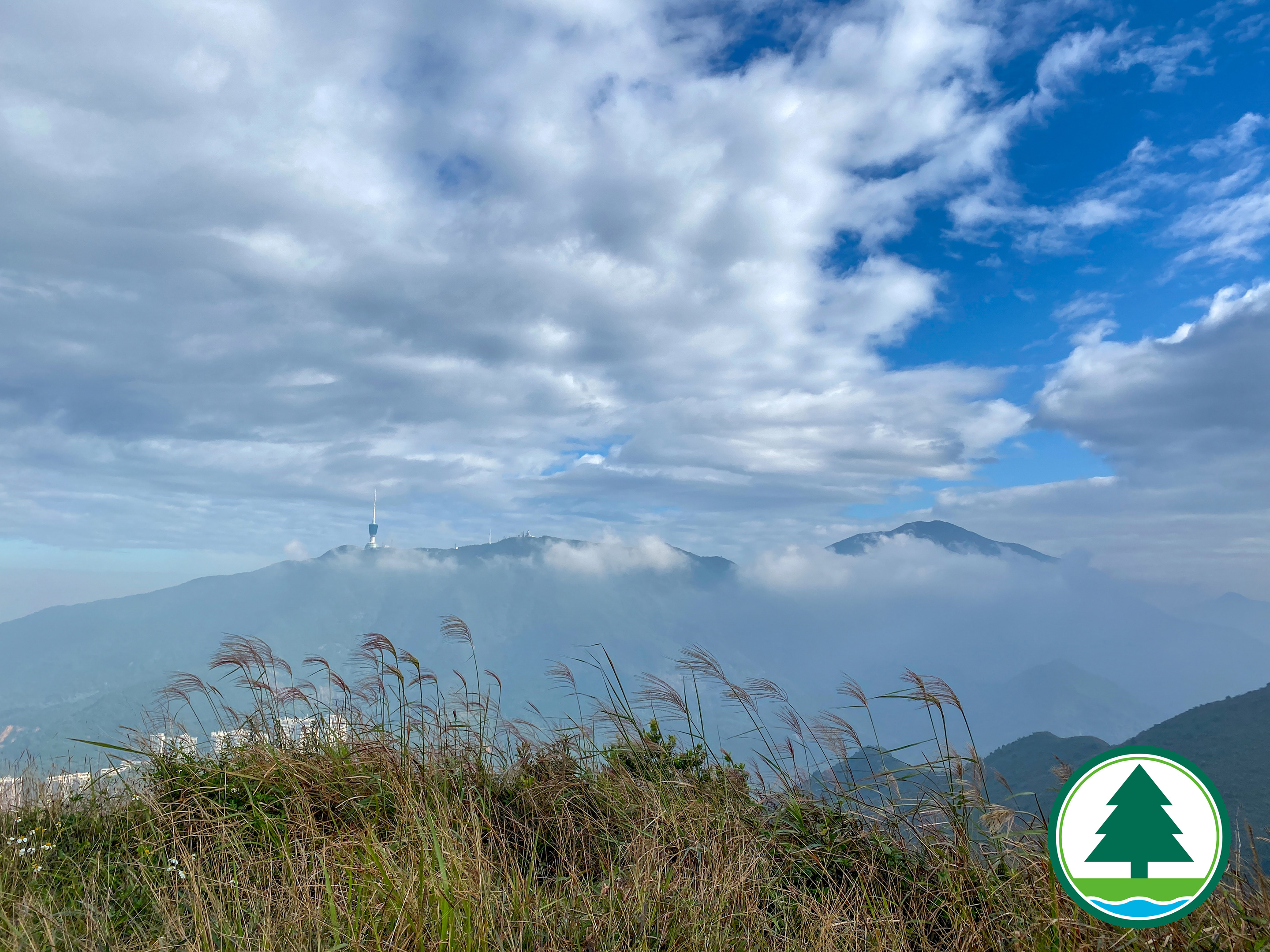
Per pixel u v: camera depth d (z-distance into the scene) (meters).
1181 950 3.67
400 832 4.47
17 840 4.74
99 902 4.03
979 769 4.61
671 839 4.68
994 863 4.41
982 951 3.78
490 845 4.52
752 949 3.67
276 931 3.51
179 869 4.29
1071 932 3.75
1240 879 4.01
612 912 3.80
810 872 4.56
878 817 4.84
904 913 4.19
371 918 3.55
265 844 4.57
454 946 3.36
